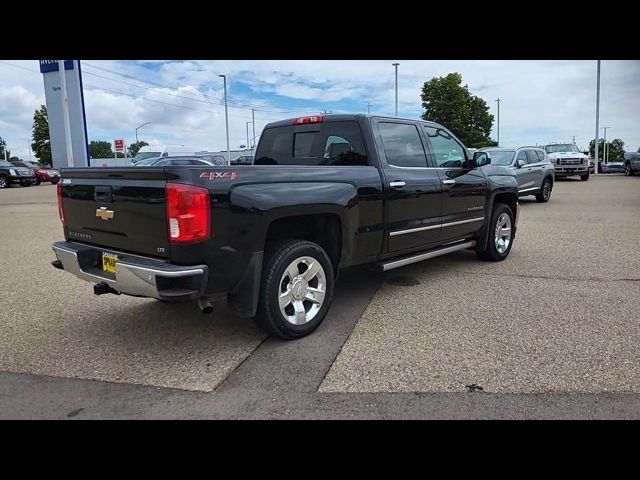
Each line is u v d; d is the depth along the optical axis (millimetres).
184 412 3053
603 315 4645
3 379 3525
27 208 16109
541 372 3492
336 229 4508
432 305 5055
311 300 4270
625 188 21016
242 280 3758
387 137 5203
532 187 14773
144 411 3072
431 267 6730
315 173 4262
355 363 3697
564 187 21969
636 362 3629
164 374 3572
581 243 8344
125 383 3441
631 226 10172
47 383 3457
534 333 4227
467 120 38781
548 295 5312
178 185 3377
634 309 4805
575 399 3125
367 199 4668
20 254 8070
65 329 4512
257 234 3736
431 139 5828
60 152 31297
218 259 3539
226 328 4480
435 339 4133
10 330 4500
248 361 3770
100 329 4504
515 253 7594
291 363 3721
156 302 5316
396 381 3400
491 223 6754
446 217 5801
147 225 3600
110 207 3891
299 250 4055
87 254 4113
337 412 3023
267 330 4020
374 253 4902
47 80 29984
